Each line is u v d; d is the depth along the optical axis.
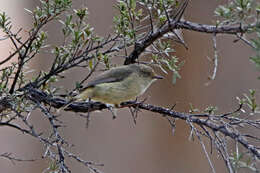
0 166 24.36
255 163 9.92
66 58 11.72
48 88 11.53
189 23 11.01
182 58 24.75
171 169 24.64
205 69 25.02
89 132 24.19
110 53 12.74
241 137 10.56
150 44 12.04
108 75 13.72
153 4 11.70
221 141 10.69
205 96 25.03
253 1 9.76
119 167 24.23
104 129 24.58
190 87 25.02
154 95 25.02
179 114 11.54
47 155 10.54
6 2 26.22
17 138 24.77
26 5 26.67
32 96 11.34
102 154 24.25
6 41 24.86
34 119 24.09
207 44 25.03
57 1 10.80
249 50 24.92
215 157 24.80
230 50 25.05
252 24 9.71
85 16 11.38
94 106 13.08
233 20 10.04
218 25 10.44
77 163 23.67
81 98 12.33
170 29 11.40
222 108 24.78
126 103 12.94
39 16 10.95
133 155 24.64
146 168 24.64
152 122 25.16
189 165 24.66
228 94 24.97
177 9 11.82
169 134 25.09
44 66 23.94
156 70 24.88
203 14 24.14
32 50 11.30
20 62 11.04
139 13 11.77
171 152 24.94
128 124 24.94
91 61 11.14
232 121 11.14
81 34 11.04
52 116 10.80
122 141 24.69
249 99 10.40
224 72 25.09
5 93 11.06
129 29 11.87
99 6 24.83
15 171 24.55
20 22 26.33
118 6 11.73
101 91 13.42
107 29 24.77
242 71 24.98
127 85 13.84
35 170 24.69
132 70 14.20
